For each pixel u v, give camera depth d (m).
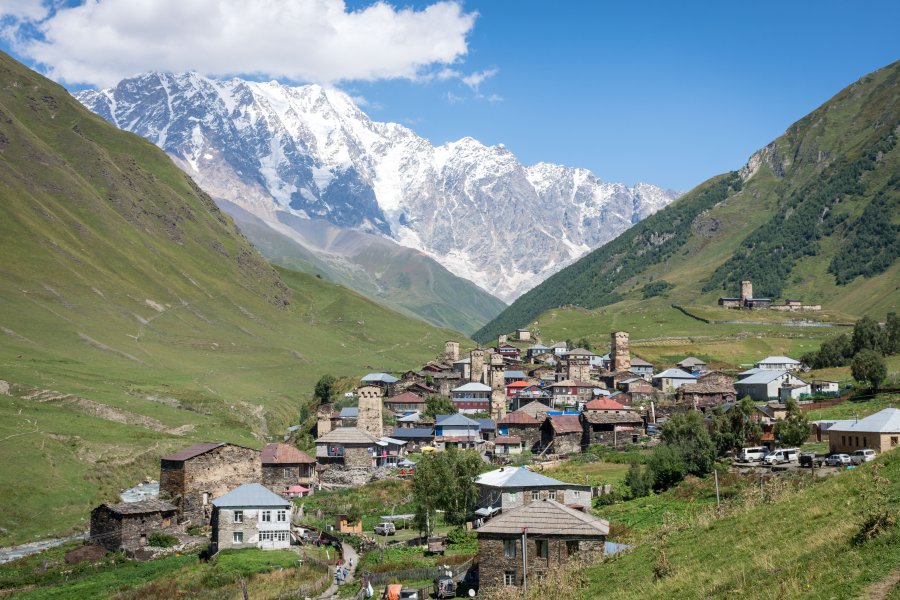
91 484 172.12
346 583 104.75
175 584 112.00
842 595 54.66
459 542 120.50
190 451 162.75
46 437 188.50
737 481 121.75
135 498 170.75
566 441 193.50
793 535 71.25
